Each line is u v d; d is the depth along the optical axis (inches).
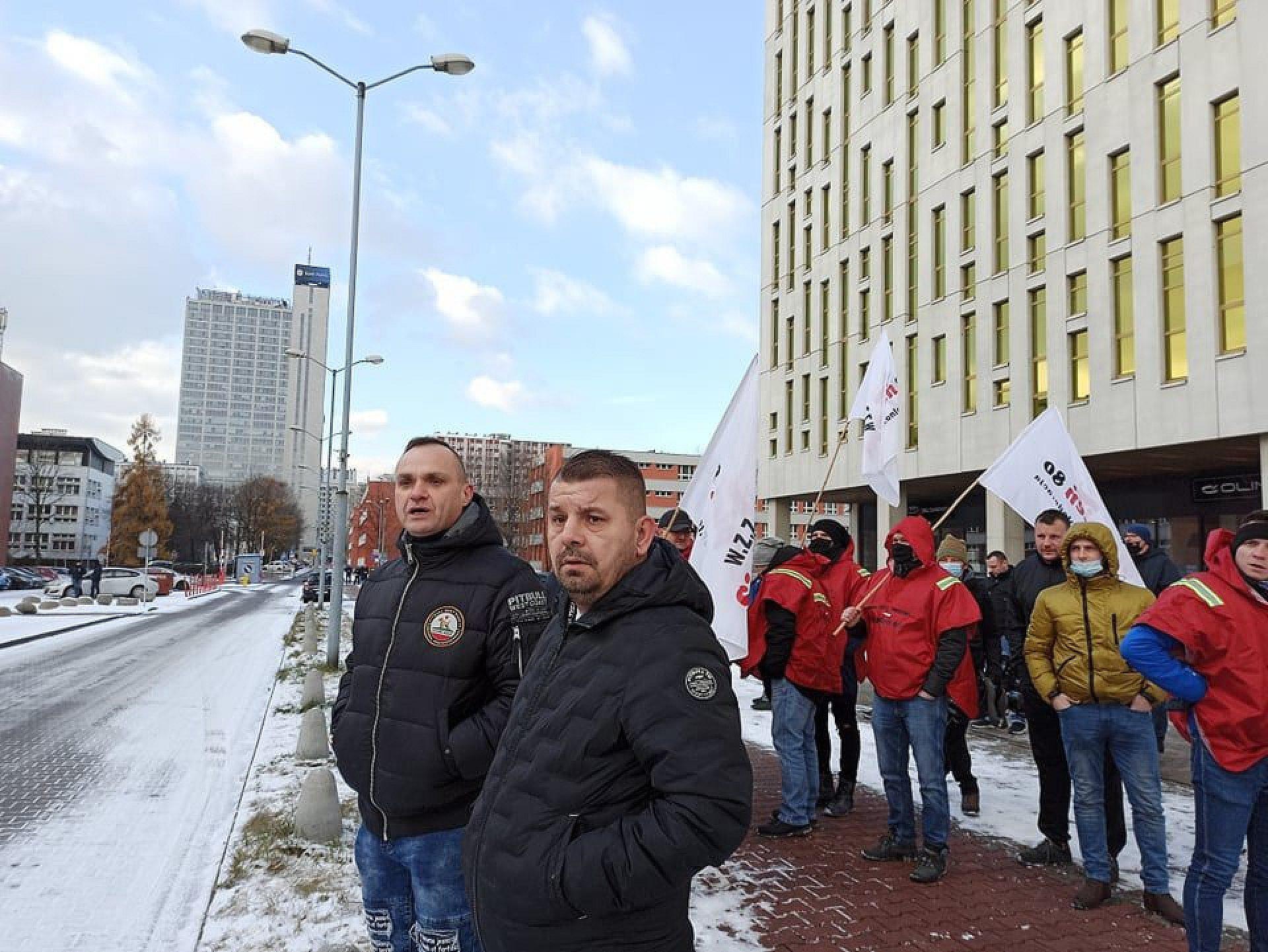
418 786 106.1
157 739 348.8
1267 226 655.8
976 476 1028.5
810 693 223.9
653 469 3937.0
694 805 68.4
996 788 271.4
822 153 1302.9
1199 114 718.5
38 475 3073.3
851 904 174.7
